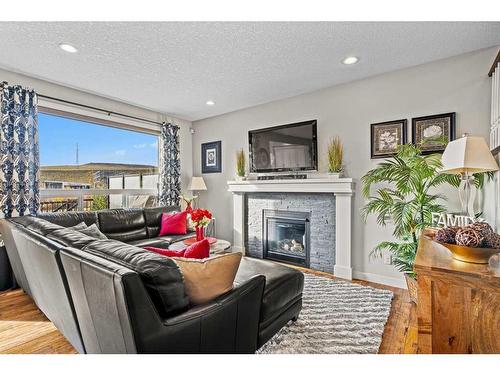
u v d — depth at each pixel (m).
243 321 1.43
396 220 2.43
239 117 4.37
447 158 1.69
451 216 2.06
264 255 4.02
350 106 3.20
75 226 2.80
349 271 3.12
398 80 2.87
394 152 2.87
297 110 3.67
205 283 1.32
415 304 2.41
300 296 2.11
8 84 2.92
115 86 3.35
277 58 2.61
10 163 2.89
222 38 2.26
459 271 1.01
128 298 0.98
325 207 3.40
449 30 2.13
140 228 3.71
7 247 2.53
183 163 4.96
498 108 2.12
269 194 3.96
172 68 2.83
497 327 1.01
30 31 2.16
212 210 4.81
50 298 1.76
